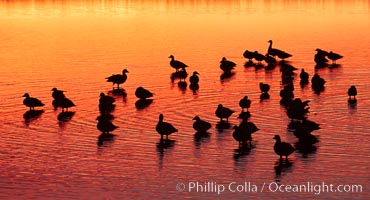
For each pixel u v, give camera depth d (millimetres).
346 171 28031
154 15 92688
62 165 29141
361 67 52156
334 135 33125
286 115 37125
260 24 81250
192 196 25688
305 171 28125
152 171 28328
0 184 26969
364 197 25406
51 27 78812
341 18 87938
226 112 35844
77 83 46469
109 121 34719
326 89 44250
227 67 50656
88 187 26641
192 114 37719
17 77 48406
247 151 30828
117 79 45094
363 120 35906
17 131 34375
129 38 68812
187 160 29641
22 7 106062
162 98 41969
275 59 56594
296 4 111500
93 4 112188
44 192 26125
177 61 50594
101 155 30422
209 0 120750
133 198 25516
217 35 71188
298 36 70438
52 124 35719
